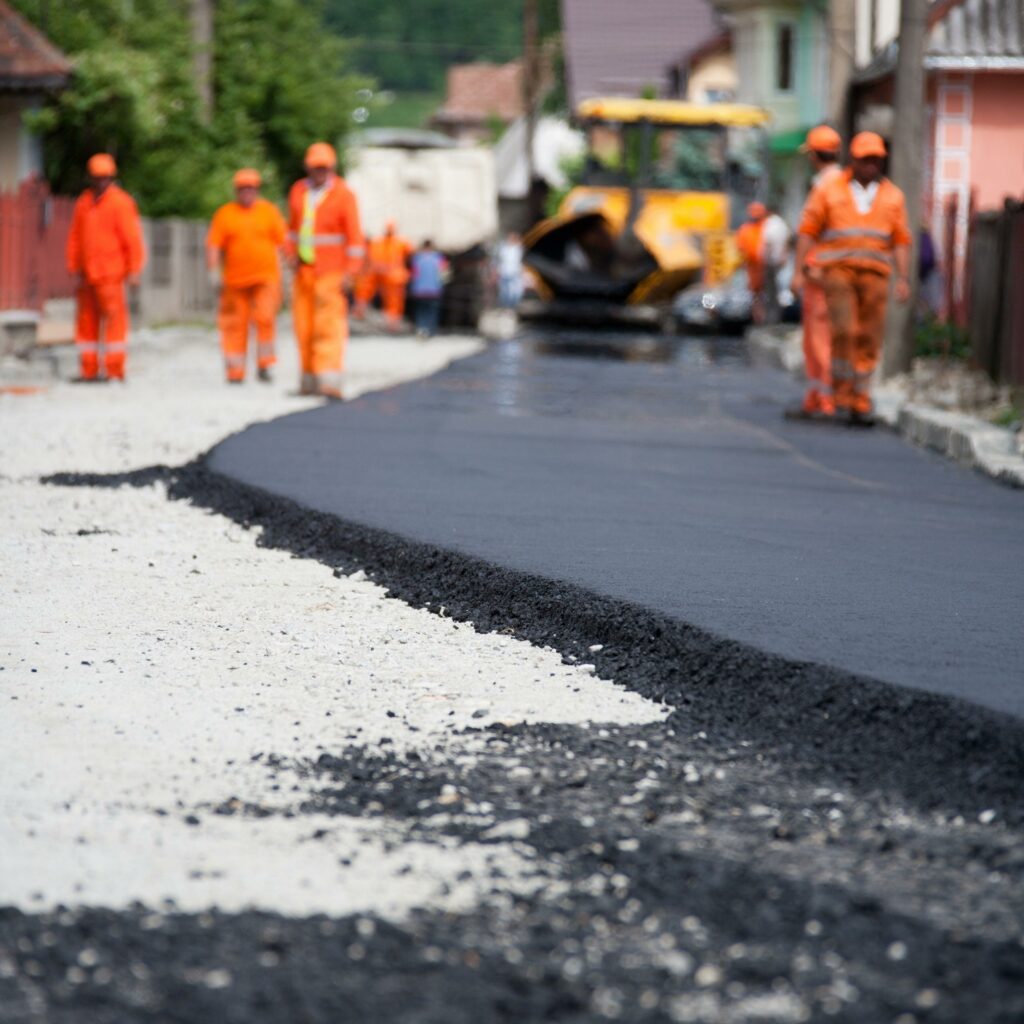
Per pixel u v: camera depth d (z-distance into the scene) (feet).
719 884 17.92
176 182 136.56
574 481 47.19
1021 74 127.24
